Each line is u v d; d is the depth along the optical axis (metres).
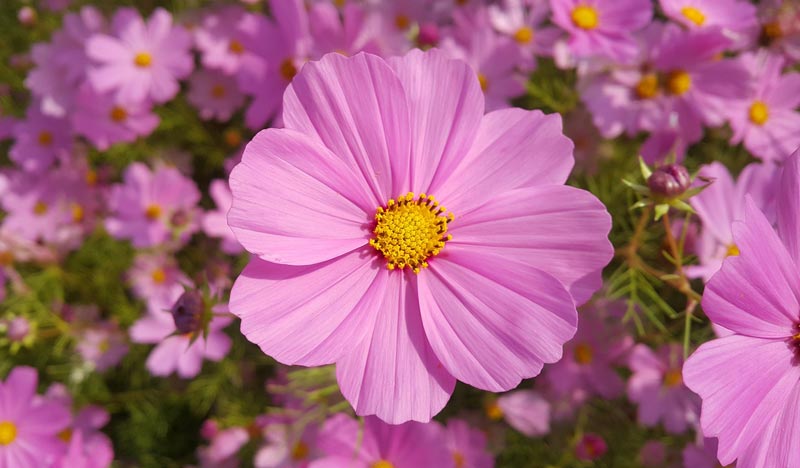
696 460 0.31
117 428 0.40
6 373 0.40
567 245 0.21
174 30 0.37
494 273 0.22
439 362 0.22
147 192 0.38
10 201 0.39
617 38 0.30
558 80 0.36
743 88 0.31
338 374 0.21
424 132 0.22
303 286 0.22
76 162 0.40
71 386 0.39
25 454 0.32
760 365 0.21
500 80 0.33
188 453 0.40
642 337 0.31
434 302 0.22
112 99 0.38
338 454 0.29
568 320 0.21
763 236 0.21
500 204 0.22
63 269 0.41
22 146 0.40
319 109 0.22
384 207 0.22
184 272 0.38
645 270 0.27
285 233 0.21
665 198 0.24
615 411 0.34
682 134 0.32
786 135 0.32
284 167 0.21
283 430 0.34
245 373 0.37
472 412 0.35
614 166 0.34
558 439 0.35
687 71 0.32
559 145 0.22
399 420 0.21
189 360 0.35
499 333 0.21
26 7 0.45
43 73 0.39
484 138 0.23
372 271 0.22
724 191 0.26
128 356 0.40
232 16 0.38
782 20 0.32
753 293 0.20
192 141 0.43
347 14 0.32
